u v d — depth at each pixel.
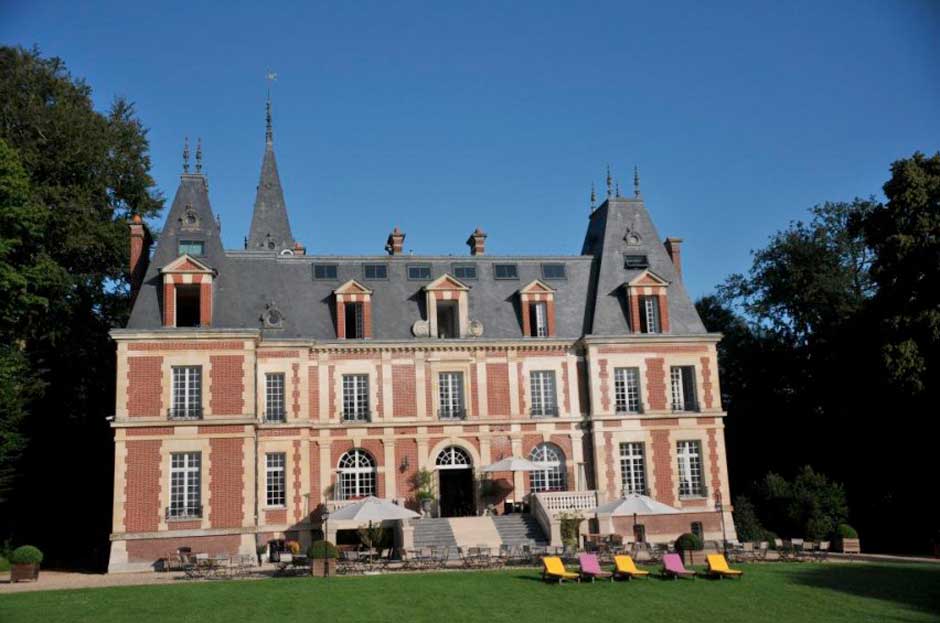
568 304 44.94
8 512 42.81
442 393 42.28
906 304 41.44
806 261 54.84
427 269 44.53
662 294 44.28
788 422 55.72
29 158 42.00
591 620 23.19
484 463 41.62
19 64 44.34
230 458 36.78
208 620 22.33
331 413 40.69
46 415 44.81
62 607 23.84
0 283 34.03
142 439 36.28
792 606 25.11
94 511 47.16
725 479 42.69
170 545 35.56
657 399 42.97
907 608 24.97
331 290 42.88
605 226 46.59
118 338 36.88
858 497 45.56
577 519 39.03
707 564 30.42
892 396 42.38
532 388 43.12
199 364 37.41
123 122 48.91
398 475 40.84
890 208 43.00
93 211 44.53
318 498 39.59
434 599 25.03
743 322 63.28
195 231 40.47
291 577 29.47
